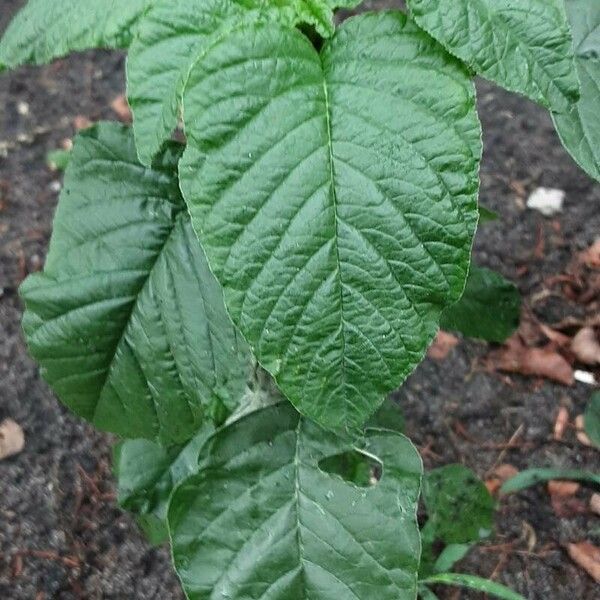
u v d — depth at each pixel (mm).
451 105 224
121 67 794
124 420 324
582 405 593
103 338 313
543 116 746
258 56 220
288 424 330
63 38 256
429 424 584
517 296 431
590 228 680
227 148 218
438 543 513
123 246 313
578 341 614
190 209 220
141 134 231
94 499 551
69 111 761
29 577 520
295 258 223
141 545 531
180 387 317
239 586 320
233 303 225
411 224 223
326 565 321
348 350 232
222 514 322
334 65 231
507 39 229
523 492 547
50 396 594
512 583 512
